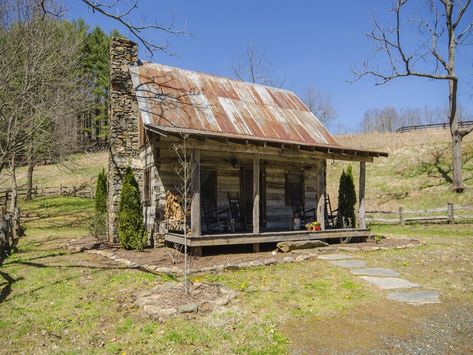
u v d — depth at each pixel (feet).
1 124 45.96
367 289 24.44
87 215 78.23
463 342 16.65
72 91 58.70
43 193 106.42
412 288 24.72
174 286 23.50
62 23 58.13
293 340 16.69
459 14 73.56
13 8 45.91
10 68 45.01
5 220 40.55
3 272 29.48
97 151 141.28
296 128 49.14
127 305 20.84
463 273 28.40
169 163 41.04
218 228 41.47
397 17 69.15
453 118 75.20
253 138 36.37
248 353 15.33
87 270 29.01
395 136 121.90
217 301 20.93
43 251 39.47
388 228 62.80
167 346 15.96
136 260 32.32
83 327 18.21
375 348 16.01
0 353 15.74
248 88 53.67
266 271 29.01
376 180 92.12
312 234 41.32
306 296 22.76
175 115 40.29
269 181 49.34
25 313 20.30
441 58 74.74
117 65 47.16
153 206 40.86
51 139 58.39
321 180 43.62
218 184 44.70
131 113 47.52
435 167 88.02
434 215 68.13
